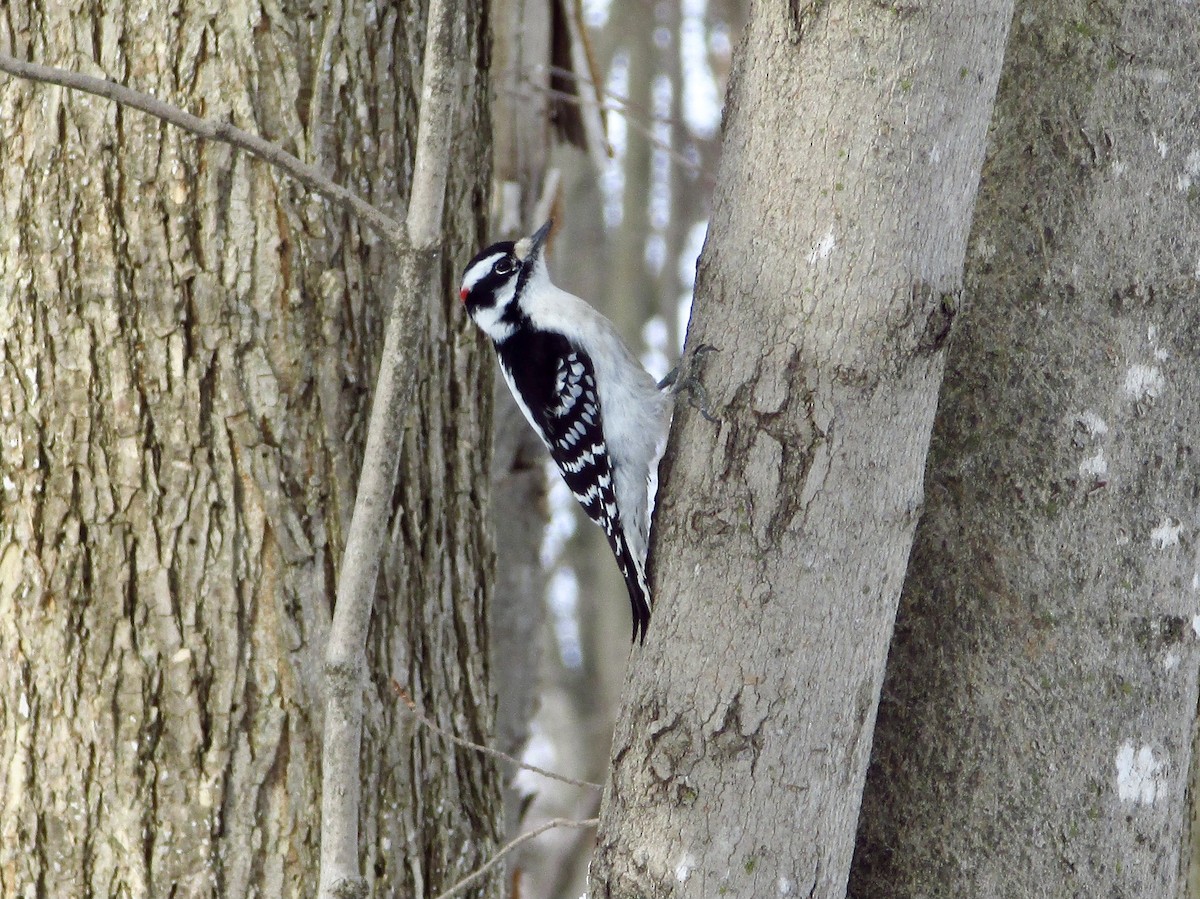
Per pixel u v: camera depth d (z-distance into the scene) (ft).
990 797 24.39
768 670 22.22
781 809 22.17
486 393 32.73
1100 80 24.45
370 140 29.19
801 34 22.33
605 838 23.54
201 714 27.37
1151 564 24.48
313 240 28.27
